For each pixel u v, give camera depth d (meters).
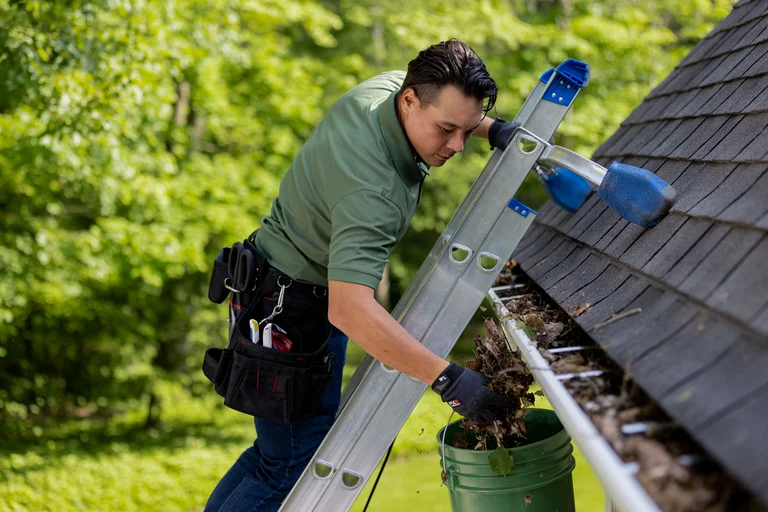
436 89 2.08
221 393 2.45
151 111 6.51
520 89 9.08
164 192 6.80
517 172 2.26
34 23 5.29
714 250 1.61
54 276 7.27
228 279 2.56
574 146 9.23
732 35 2.96
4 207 7.35
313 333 2.50
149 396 9.24
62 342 9.38
